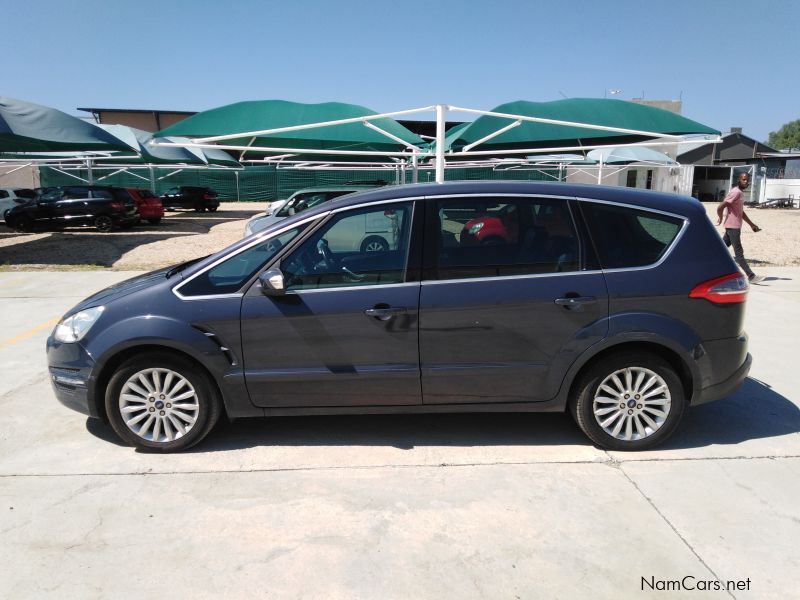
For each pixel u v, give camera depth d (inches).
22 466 142.9
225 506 125.0
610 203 145.3
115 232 799.1
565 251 142.9
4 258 530.3
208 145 361.7
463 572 104.1
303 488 132.1
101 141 573.9
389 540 113.2
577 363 142.2
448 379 143.5
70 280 402.9
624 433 147.5
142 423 148.7
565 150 360.2
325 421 168.2
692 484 132.2
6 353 236.7
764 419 166.9
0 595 98.9
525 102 346.3
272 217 449.7
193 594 99.1
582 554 108.5
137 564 106.7
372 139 343.9
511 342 141.9
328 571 104.6
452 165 661.9
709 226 145.5
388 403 145.9
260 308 141.0
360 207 145.8
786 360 219.9
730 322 142.9
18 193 959.6
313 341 141.8
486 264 142.4
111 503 126.5
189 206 1218.0
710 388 144.7
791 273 409.4
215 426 164.9
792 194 1348.4
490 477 136.3
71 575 103.8
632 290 140.3
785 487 130.8
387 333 141.4
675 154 1362.0
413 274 142.2
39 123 538.3
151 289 144.9
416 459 145.5
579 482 133.6
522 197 145.3
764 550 109.2
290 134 334.3
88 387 144.9
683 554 108.3
